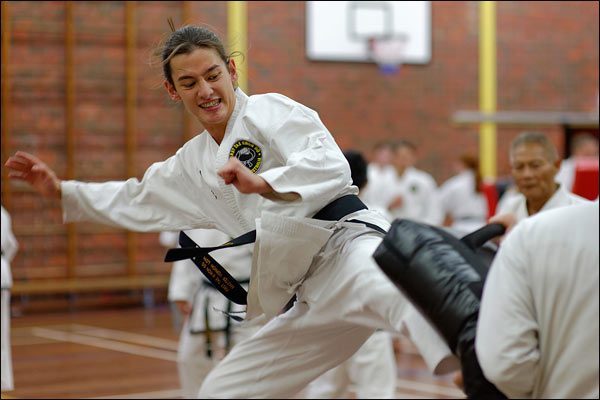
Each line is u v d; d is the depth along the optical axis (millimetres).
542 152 6441
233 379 5164
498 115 19250
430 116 19125
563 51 19344
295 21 17766
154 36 16609
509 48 19328
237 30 15180
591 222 3236
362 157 7660
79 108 16453
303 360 5062
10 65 15812
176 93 4766
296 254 4516
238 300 5152
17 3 15844
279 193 4234
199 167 5008
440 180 19234
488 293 3293
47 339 13781
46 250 16297
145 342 13484
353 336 5000
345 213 4613
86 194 5266
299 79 17906
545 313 3229
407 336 4004
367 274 4254
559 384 3221
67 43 16203
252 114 4664
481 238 4039
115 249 16922
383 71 18703
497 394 3338
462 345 3383
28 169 5238
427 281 3475
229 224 5059
